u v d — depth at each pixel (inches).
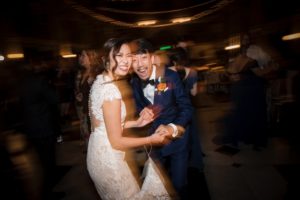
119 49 61.9
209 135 191.2
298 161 133.8
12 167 142.2
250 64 156.2
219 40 429.7
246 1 312.2
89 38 368.8
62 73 250.4
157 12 372.5
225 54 392.5
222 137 181.8
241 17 342.0
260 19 293.7
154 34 418.3
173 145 82.0
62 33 338.0
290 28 262.5
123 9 343.0
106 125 61.4
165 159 86.7
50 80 219.9
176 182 83.2
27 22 284.7
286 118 192.4
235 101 161.6
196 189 112.0
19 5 252.2
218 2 359.6
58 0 266.1
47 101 111.7
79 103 157.9
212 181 119.0
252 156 146.2
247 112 156.7
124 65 63.1
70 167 145.8
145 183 77.7
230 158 145.5
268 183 113.5
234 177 121.6
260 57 158.2
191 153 125.8
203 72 369.7
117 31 385.4
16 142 175.2
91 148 66.9
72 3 280.7
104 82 62.3
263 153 149.3
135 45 77.5
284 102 195.0
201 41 440.1
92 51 128.4
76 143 190.1
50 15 289.0
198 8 382.0
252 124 154.9
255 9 301.1
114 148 63.5
